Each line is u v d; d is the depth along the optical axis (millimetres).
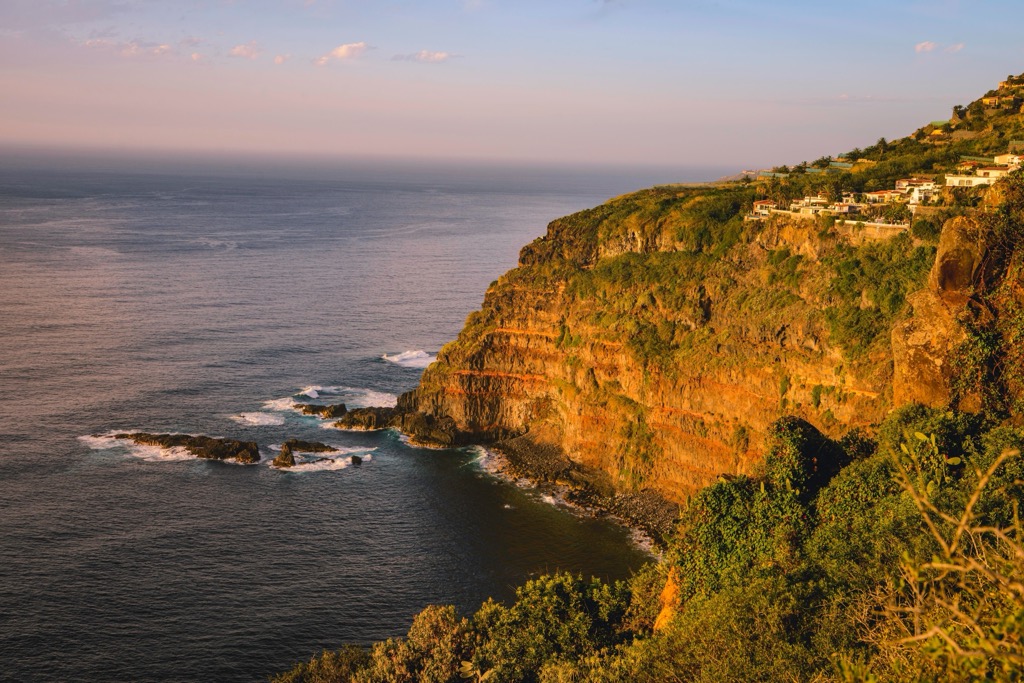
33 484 91375
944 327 59812
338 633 69312
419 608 73688
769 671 31844
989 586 15891
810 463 52750
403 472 103062
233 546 81688
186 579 75250
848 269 91000
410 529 88438
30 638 65562
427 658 50938
